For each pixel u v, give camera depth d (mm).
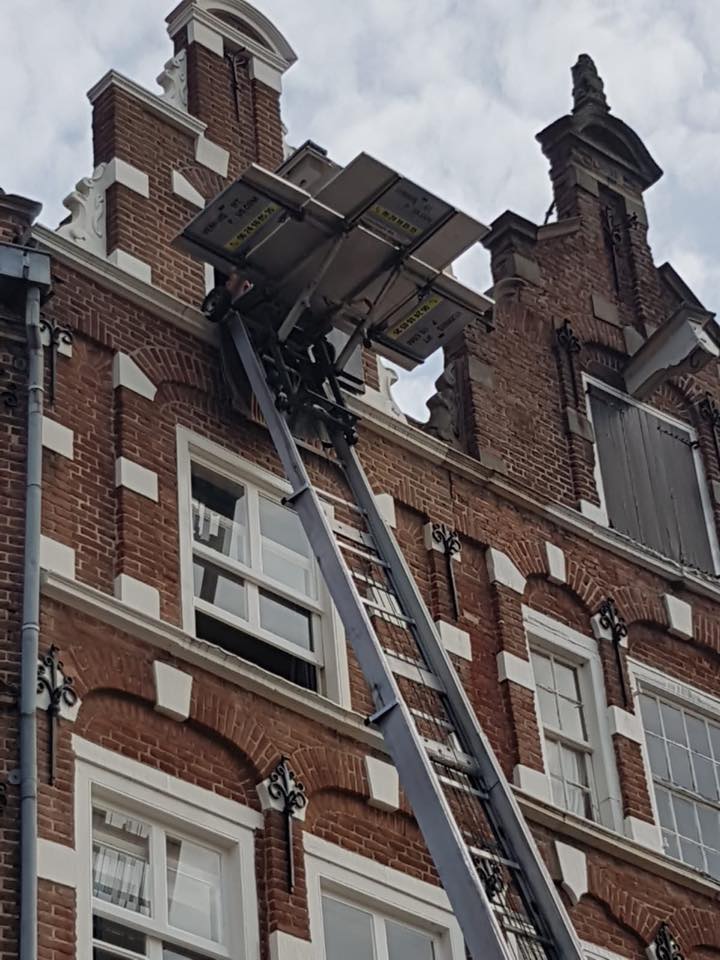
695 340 25766
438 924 19812
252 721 19469
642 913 21750
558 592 23766
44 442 19781
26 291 20391
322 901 19156
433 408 24250
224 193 20219
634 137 28500
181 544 20266
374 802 19938
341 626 21156
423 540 22766
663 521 25484
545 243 26719
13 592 18516
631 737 23156
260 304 21391
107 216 22203
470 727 18734
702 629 24891
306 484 19703
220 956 18125
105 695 18656
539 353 25641
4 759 17453
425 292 21406
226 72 24641
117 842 18062
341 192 20281
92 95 23312
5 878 16828
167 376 21250
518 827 18000
